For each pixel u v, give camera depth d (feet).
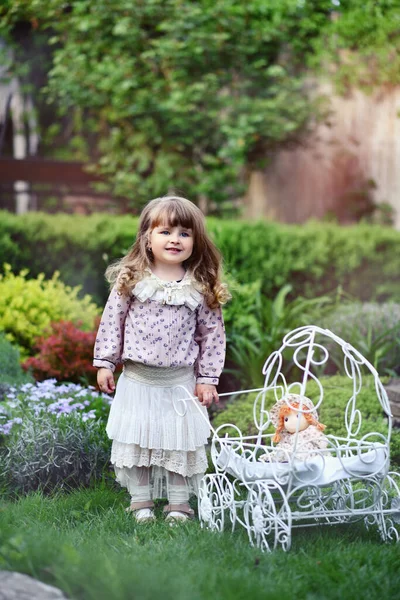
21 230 26.22
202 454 12.83
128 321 12.82
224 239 26.84
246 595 8.68
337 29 34.96
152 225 12.78
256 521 10.93
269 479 11.19
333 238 29.04
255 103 34.22
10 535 10.11
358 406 17.10
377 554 10.46
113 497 13.56
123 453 12.59
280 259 27.91
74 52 32.60
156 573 8.91
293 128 34.65
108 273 13.30
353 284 29.53
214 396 12.92
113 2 32.04
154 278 12.76
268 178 38.27
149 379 12.66
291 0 33.68
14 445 14.43
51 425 14.78
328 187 38.40
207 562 9.84
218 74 34.30
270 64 35.63
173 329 12.66
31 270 26.45
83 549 10.10
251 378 21.94
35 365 21.88
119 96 32.86
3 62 33.47
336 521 12.25
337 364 21.26
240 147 33.55
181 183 34.40
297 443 11.82
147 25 33.94
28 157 35.29
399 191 37.42
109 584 8.29
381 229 31.07
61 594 8.29
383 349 21.26
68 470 14.49
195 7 32.78
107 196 34.86
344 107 37.73
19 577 8.71
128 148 34.88
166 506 12.98
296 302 25.94
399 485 13.84
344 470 11.00
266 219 36.91
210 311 13.09
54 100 35.70
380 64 35.70
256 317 24.64
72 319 24.54
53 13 32.42
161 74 34.17
